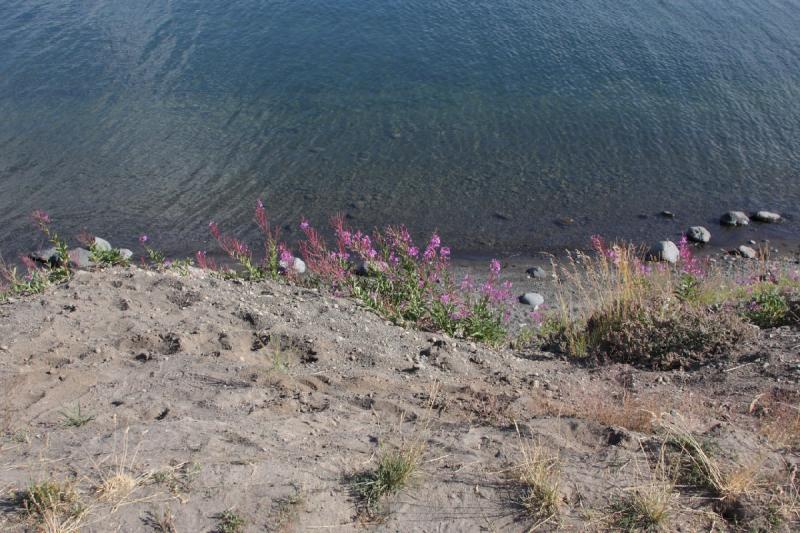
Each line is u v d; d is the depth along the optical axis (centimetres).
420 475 373
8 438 399
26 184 1407
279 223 1309
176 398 466
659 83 1800
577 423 430
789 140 1583
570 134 1606
